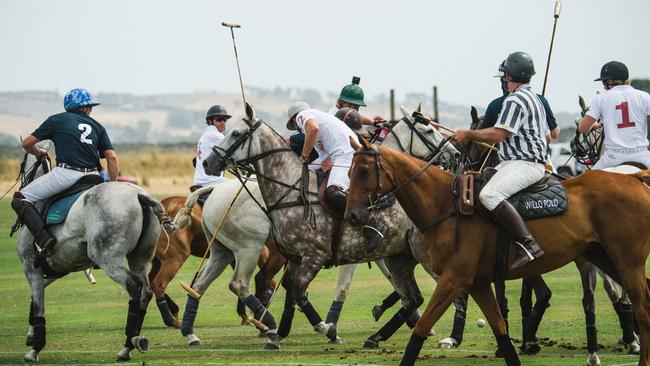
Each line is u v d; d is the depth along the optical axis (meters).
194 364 12.05
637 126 13.00
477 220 10.70
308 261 13.34
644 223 10.73
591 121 13.28
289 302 13.66
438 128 14.36
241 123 13.72
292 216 13.45
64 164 12.98
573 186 11.02
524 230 10.51
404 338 14.52
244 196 14.10
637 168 12.37
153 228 12.73
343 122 14.07
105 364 12.21
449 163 14.02
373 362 12.01
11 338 14.80
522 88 11.06
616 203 10.73
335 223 13.36
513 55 11.17
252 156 13.67
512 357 10.97
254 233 14.01
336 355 12.70
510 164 10.86
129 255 12.84
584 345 13.23
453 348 13.29
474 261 10.66
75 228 12.56
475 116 14.24
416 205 10.84
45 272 13.13
